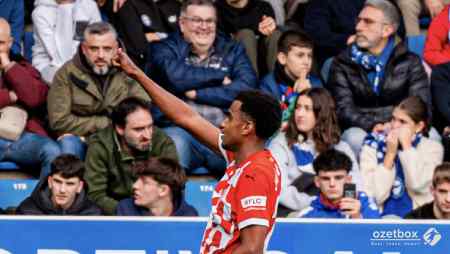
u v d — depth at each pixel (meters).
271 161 12.03
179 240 17.92
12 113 20.95
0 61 21.28
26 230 17.77
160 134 20.53
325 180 20.20
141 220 17.92
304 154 21.02
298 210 20.62
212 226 12.05
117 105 20.27
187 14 22.06
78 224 17.84
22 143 20.86
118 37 21.66
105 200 19.62
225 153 12.86
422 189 21.41
